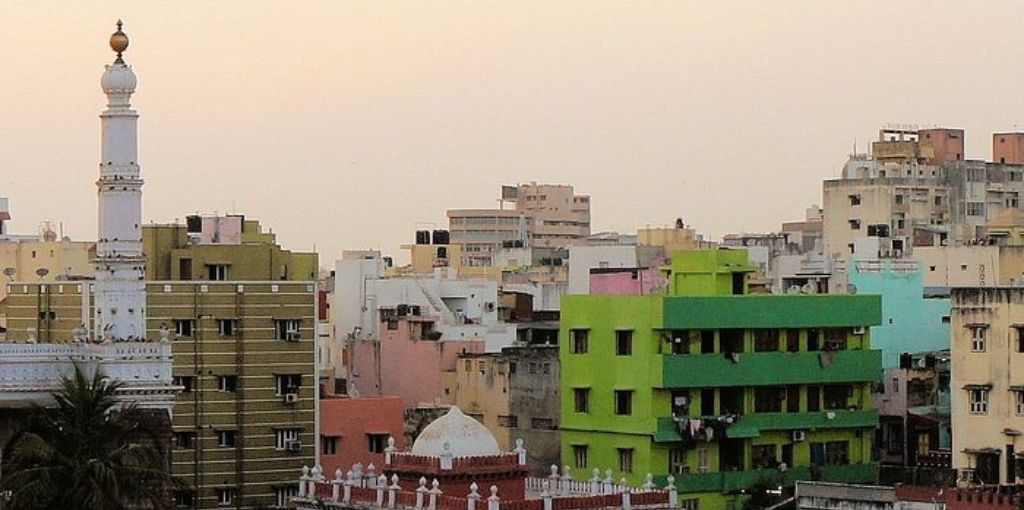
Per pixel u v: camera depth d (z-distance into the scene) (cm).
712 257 13512
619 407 12988
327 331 16925
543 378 13738
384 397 14488
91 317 12712
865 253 19325
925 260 18512
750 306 13100
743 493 12950
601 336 13112
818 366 13338
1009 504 11006
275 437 12825
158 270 14012
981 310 12438
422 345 15088
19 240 18550
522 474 10819
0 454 10012
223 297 12712
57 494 9506
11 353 10088
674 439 12788
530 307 18862
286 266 14388
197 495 12544
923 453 13788
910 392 14075
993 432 12369
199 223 16625
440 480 10562
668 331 12850
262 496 12750
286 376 12875
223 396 12681
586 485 11031
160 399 10300
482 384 14200
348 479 11338
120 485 9569
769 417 13150
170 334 12506
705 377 12888
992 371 12381
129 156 10506
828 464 13375
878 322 13650
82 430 9650
